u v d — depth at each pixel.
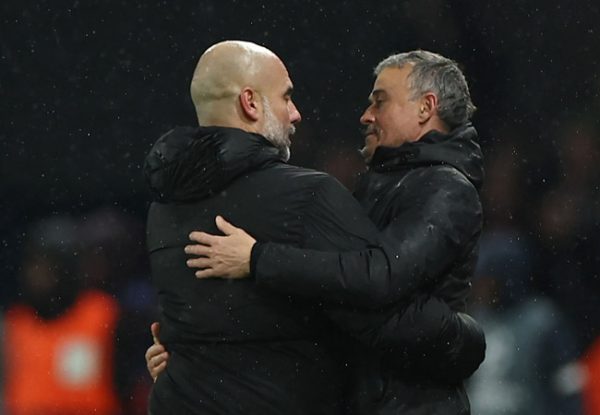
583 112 34.88
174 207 16.23
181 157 15.91
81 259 30.30
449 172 16.05
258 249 15.51
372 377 16.08
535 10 34.88
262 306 15.67
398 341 15.58
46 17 34.16
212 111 16.19
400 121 16.75
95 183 34.28
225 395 15.80
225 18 34.19
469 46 34.84
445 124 16.78
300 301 15.71
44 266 29.75
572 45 35.72
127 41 34.28
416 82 16.73
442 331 15.68
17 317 28.77
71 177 34.31
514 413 26.66
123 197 34.34
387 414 15.98
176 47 34.31
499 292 28.42
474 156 16.42
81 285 29.92
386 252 15.38
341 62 34.25
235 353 15.84
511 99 34.91
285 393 15.74
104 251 32.56
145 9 34.19
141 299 31.05
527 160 34.44
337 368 16.08
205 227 15.92
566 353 27.14
